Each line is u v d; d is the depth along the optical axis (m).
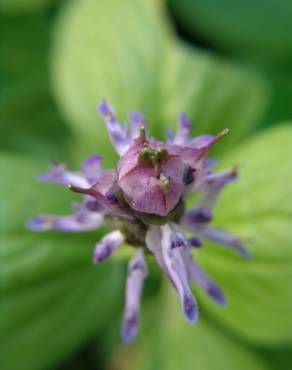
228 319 0.23
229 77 0.25
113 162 0.25
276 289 0.22
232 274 0.23
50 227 0.20
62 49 0.26
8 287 0.23
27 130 0.29
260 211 0.23
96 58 0.26
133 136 0.19
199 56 0.25
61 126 0.30
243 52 0.30
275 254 0.22
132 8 0.26
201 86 0.25
